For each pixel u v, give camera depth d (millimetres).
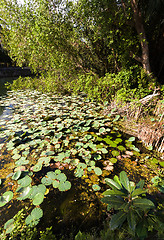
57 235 1356
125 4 4324
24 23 5125
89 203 1670
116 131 3393
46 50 5461
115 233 1241
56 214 1556
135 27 4398
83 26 5168
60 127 3414
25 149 2652
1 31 5867
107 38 4719
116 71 6070
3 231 1386
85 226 1431
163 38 4973
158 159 2383
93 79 5582
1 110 5008
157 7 4055
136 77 4598
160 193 1713
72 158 2445
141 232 1164
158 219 1291
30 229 1367
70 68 6156
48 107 5160
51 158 2451
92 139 3014
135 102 4023
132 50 4840
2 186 1887
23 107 5270
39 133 3154
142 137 2914
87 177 2033
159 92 4074
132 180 1936
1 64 16922
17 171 2051
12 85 8547
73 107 5078
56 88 7277
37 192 1752
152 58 5648
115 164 2283
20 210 1589
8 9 5078
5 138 3148
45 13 5102
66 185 1843
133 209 1316
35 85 8375
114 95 5109
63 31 5316
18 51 5840
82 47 5852
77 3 5039
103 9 4332
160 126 3010
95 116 4234
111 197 1387
